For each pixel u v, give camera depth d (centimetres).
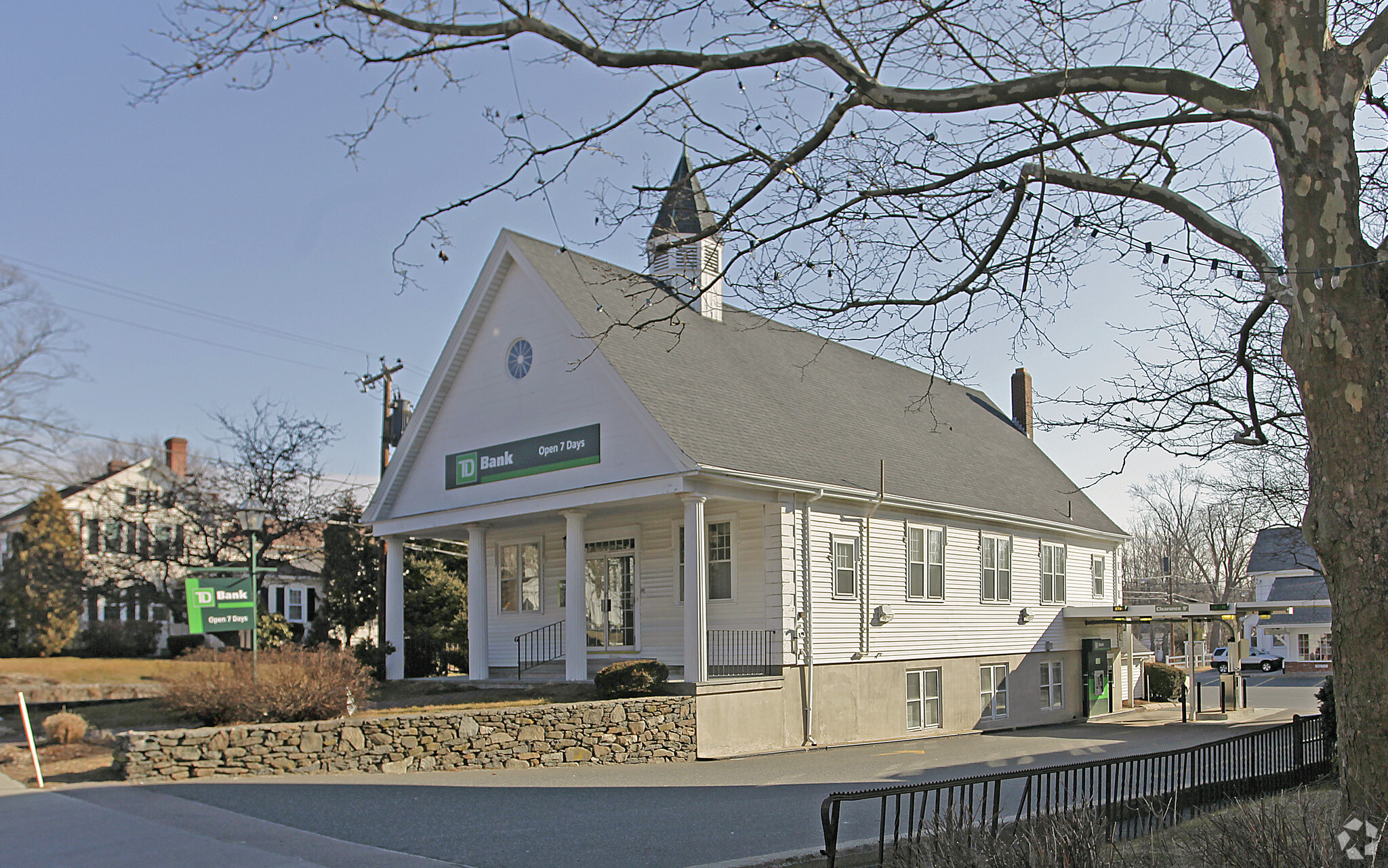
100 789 1371
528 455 2305
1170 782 1158
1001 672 2858
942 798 1402
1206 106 882
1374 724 736
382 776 1556
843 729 2233
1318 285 776
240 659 1816
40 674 2686
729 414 2242
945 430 3219
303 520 3650
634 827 1166
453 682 2373
